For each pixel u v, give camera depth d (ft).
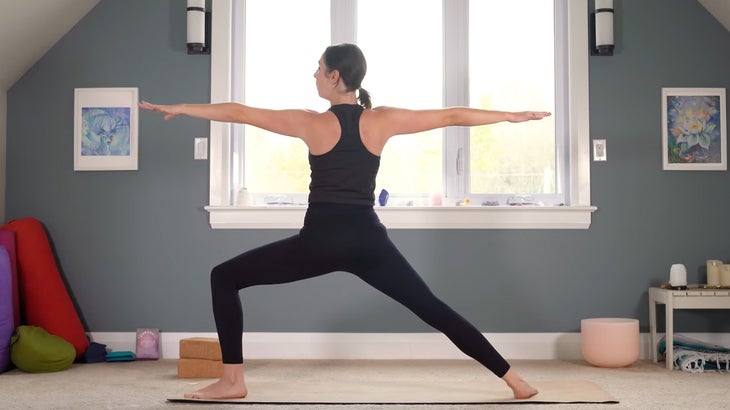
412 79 16.52
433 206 15.79
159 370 14.21
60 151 16.20
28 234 15.40
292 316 15.93
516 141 16.43
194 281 16.03
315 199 10.33
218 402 10.89
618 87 16.10
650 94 16.08
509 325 15.93
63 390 12.10
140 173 16.15
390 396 11.28
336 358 15.80
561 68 16.43
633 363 15.03
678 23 16.14
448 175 16.38
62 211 16.15
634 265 15.96
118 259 16.10
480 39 16.52
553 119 16.44
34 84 16.25
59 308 15.19
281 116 10.47
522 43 16.51
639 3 16.19
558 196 16.34
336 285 15.93
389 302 15.89
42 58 16.26
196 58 16.20
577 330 15.90
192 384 12.57
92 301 16.03
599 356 14.37
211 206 15.84
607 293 15.93
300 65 16.57
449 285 15.96
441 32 16.56
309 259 10.30
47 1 14.88
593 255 15.97
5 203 16.17
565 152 16.33
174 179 16.12
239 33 16.56
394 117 10.44
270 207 15.83
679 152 16.01
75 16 16.03
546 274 15.94
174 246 16.07
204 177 16.10
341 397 11.20
